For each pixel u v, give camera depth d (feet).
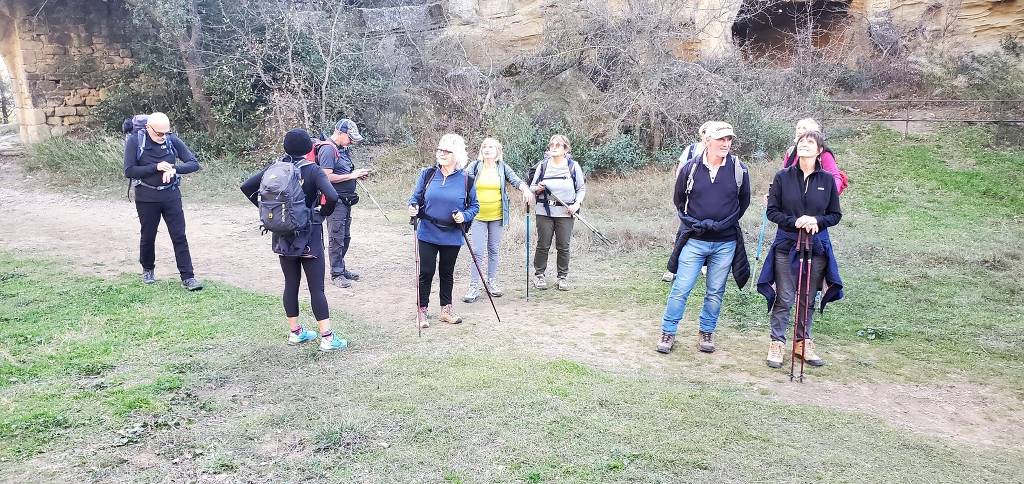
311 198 17.25
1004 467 12.28
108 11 63.36
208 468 11.82
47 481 11.29
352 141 25.16
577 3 53.06
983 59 53.47
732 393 15.42
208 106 60.18
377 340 18.75
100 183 50.80
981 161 43.62
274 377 15.88
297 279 17.66
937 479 11.75
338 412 13.89
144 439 12.82
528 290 24.76
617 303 23.24
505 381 15.43
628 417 13.85
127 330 19.16
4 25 59.82
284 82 54.54
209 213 41.06
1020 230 32.40
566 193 24.20
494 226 23.39
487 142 23.02
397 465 11.91
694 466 12.01
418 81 59.36
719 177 17.20
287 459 12.14
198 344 18.01
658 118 49.16
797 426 13.66
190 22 58.18
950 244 29.76
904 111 53.31
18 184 51.83
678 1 50.57
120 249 31.12
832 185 16.53
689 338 19.71
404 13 62.90
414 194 19.77
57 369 16.14
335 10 57.67
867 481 11.62
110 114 60.39
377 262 28.99
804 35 59.26
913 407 15.19
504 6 61.57
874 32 59.41
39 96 60.95
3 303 21.79
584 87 52.39
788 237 16.96
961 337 19.62
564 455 12.26
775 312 17.44
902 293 23.82
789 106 51.70
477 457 12.18
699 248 17.65
